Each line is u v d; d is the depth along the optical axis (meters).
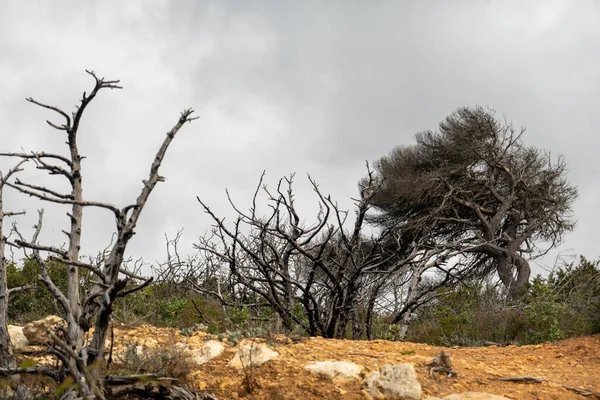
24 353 5.34
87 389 3.58
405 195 25.50
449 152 26.70
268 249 10.60
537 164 26.42
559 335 9.13
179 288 11.48
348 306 9.20
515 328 10.35
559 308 10.49
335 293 9.16
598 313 8.82
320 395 4.71
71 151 4.27
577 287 13.41
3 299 4.43
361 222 9.80
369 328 9.62
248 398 4.72
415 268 11.21
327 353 5.81
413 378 4.80
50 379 4.31
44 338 5.86
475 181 26.12
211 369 5.24
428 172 26.62
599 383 5.51
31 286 4.61
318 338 6.81
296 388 4.82
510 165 26.14
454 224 26.48
